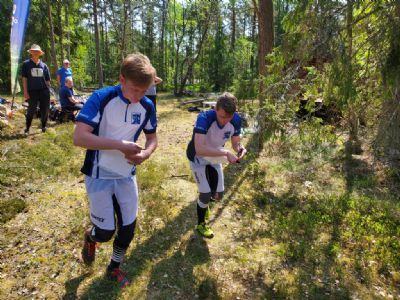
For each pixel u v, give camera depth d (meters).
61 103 8.80
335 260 3.49
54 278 2.99
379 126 4.53
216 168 3.60
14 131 7.48
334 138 4.93
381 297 2.99
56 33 21.56
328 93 4.20
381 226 4.12
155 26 36.00
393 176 5.65
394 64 3.65
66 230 3.68
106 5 24.02
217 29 29.31
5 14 20.62
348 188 5.32
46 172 5.21
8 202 4.11
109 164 2.50
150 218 4.07
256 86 5.02
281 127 4.61
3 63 21.34
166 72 36.22
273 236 3.89
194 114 12.31
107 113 2.36
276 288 3.04
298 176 5.66
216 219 4.25
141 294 2.87
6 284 2.87
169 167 5.90
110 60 37.97
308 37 4.28
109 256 3.31
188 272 3.20
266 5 6.32
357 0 4.05
